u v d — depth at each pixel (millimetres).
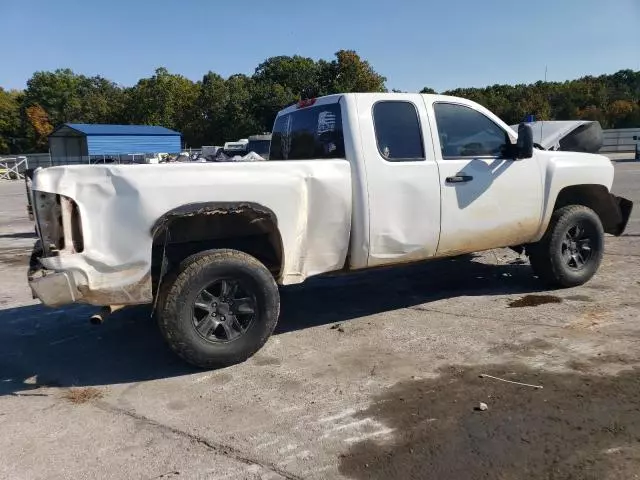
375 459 3127
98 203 4008
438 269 7508
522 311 5543
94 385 4305
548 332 4914
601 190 6383
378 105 5031
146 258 4105
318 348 4832
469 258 8000
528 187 5754
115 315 6074
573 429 3324
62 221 3947
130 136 43406
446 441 3270
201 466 3133
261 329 4477
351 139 4871
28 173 4676
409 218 5090
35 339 5418
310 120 5445
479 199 5457
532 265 6238
